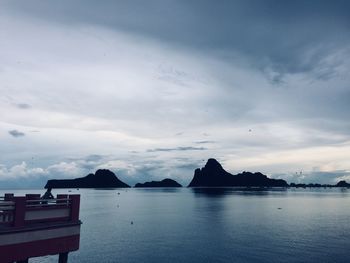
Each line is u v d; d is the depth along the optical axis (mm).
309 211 132125
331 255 51156
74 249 20250
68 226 19984
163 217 110312
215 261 47750
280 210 136875
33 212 18391
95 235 71062
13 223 17250
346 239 65500
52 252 18891
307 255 51281
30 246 17797
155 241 63469
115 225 88750
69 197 20703
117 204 180375
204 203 185625
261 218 106625
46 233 18672
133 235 71062
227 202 193000
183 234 72562
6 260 16703
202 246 58688
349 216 112000
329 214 119312
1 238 16594
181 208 150125
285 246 58438
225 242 62469
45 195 21156
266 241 63656
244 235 71188
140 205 172000
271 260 48281
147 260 48125
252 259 48969
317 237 68250
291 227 84312
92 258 49500
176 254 52219
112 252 53594
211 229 80688
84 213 125875
